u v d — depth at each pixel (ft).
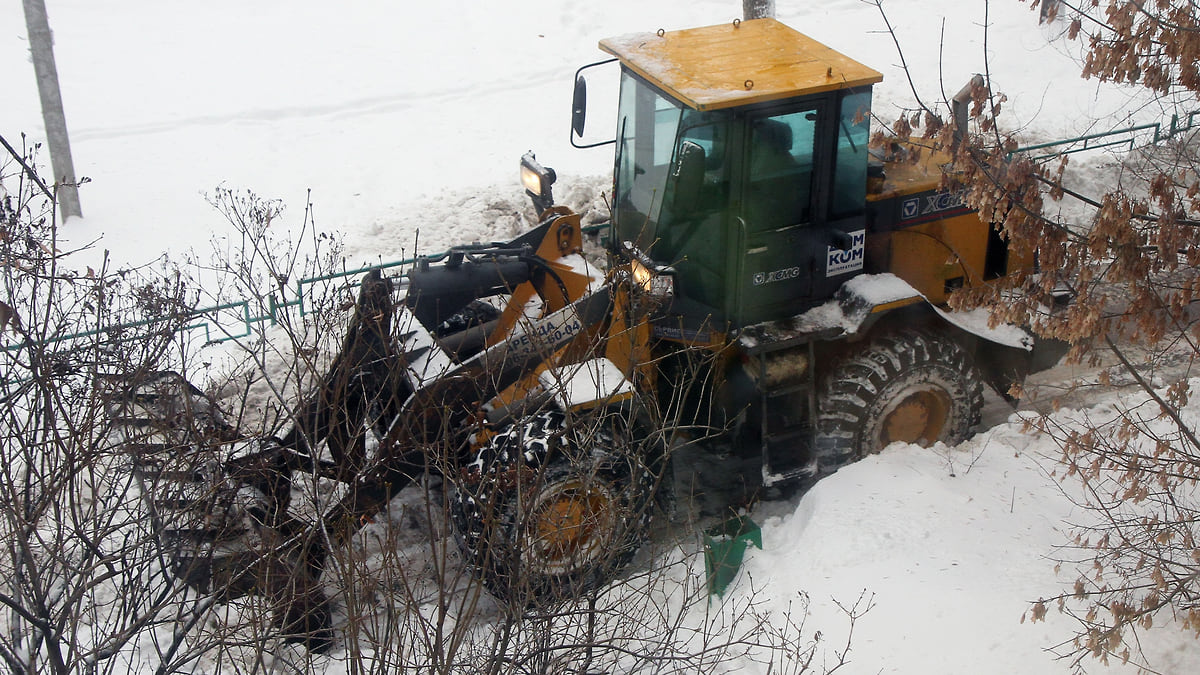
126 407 14.48
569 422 14.53
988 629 16.62
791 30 21.84
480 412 16.78
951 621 16.87
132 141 44.91
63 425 17.08
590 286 20.17
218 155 43.73
